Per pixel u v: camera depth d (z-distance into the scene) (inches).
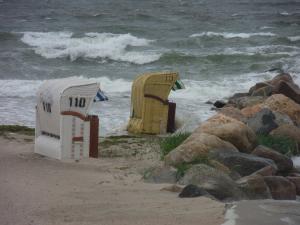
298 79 3014.3
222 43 4419.3
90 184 1095.0
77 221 848.9
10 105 2346.2
